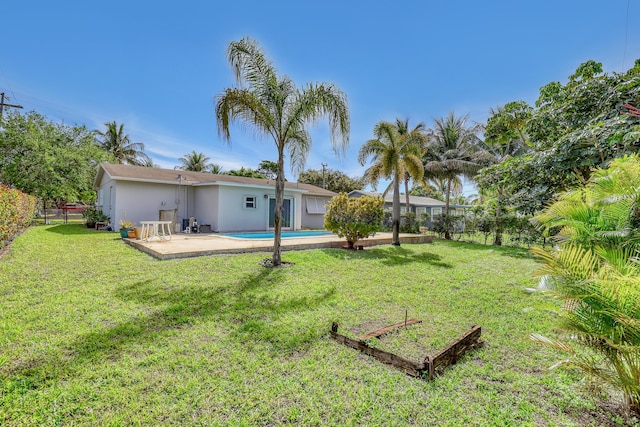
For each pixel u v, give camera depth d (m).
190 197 16.05
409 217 18.77
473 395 2.47
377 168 12.78
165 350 3.08
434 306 4.72
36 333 3.34
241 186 15.09
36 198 16.00
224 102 6.66
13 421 2.07
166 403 2.30
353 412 2.25
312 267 7.02
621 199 2.54
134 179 13.62
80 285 5.08
